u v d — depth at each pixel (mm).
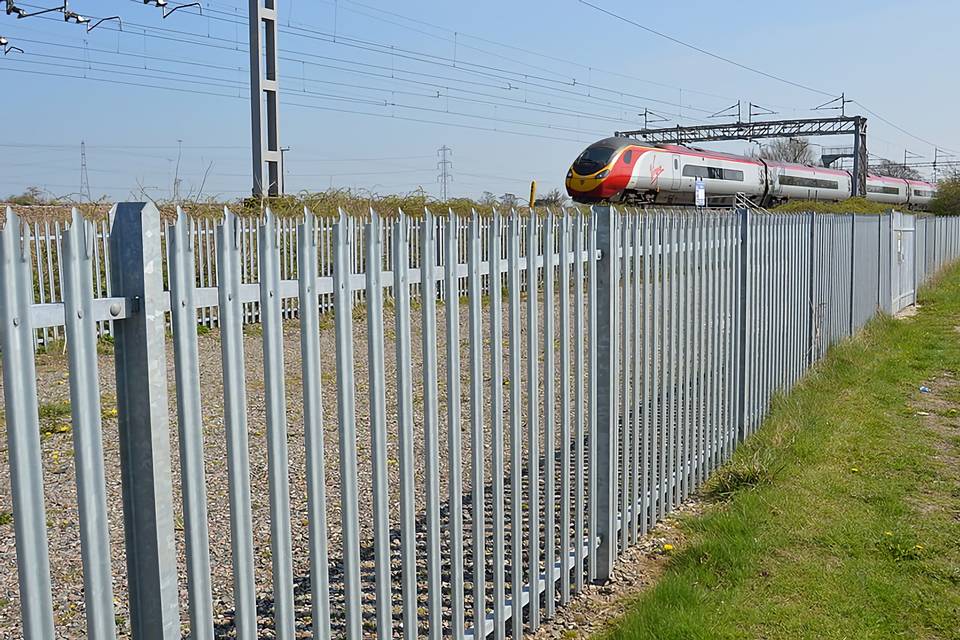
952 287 17797
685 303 4906
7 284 1612
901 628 3574
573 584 3896
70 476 5215
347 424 2455
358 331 10664
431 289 2777
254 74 18422
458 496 2984
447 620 3436
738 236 5875
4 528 4445
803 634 3500
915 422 6820
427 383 2793
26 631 1694
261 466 5375
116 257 1871
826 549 4348
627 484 4230
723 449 5773
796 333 7672
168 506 1954
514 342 3238
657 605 3537
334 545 4219
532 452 3420
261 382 7887
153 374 1896
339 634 3285
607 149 30344
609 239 3877
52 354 9695
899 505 4895
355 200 17297
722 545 4207
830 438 6219
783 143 72812
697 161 34250
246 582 2201
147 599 1956
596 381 3922
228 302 2082
